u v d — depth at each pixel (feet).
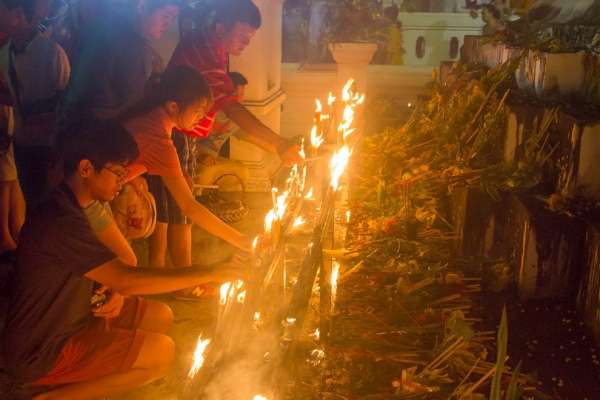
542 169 16.33
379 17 26.50
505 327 8.88
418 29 45.62
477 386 10.58
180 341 14.44
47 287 10.19
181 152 15.99
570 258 14.20
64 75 17.92
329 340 11.89
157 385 12.76
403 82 35.09
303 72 33.71
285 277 13.57
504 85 20.53
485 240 16.22
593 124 14.70
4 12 17.02
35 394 11.47
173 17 15.80
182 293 16.10
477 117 19.76
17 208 17.95
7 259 17.58
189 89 13.08
